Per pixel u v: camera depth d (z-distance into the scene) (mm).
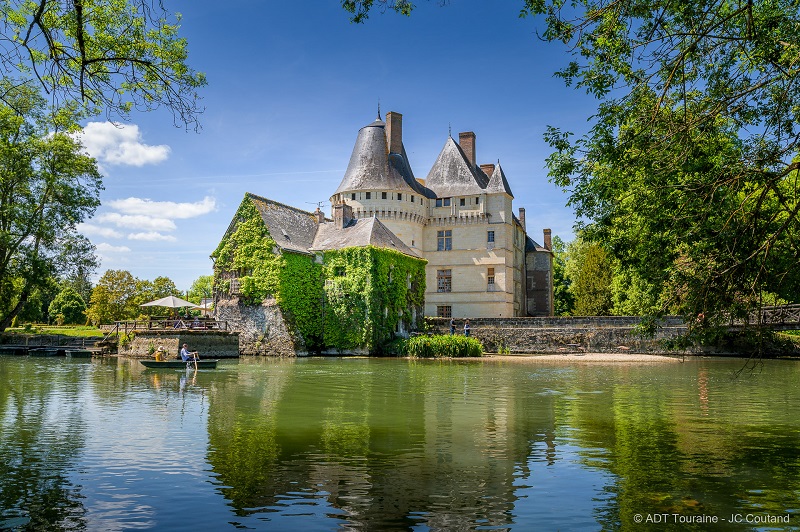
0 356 42156
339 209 49750
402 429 13758
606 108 10766
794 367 33094
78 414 15766
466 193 64125
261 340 44719
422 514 8102
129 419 15008
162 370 29797
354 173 62781
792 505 8398
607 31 9867
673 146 10430
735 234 9930
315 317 46562
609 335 45938
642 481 9531
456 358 41406
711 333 10859
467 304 63188
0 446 11922
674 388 22281
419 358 41750
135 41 10375
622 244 12148
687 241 10648
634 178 11375
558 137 11742
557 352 46469
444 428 13906
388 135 63969
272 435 13039
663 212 10812
